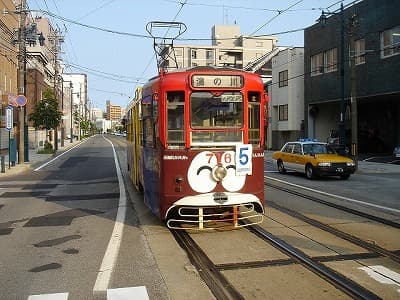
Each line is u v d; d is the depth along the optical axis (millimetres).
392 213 11344
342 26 26438
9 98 37562
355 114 23984
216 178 8906
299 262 7117
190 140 8898
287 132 44906
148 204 10758
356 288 5906
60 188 17078
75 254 7863
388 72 28672
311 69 38406
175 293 5895
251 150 9133
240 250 7863
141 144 12461
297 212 11375
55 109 42281
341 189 16141
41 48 60219
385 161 29688
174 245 8359
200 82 8914
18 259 7582
